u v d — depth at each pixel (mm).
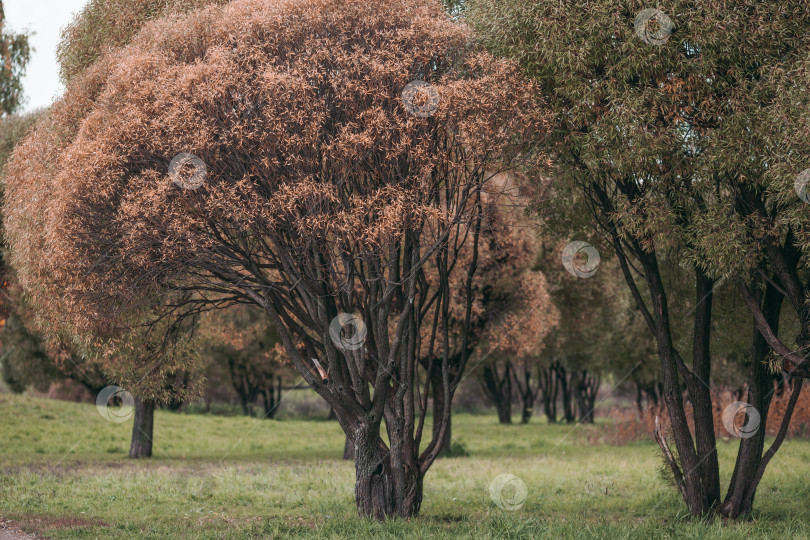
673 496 14836
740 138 10219
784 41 10148
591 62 10586
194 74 9859
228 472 18812
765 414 12609
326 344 11344
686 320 17125
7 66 21281
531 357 31469
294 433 37000
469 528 10914
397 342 11234
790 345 15133
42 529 10719
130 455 24766
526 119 10461
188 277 11758
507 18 10883
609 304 27719
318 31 10391
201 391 13766
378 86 10164
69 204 10227
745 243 10844
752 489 12336
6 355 32469
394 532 10320
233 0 11172
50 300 11430
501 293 23031
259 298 11594
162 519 12164
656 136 10680
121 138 10156
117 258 10609
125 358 13055
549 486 16891
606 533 10281
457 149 11164
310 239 10430
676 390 12898
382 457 12000
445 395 12836
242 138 9734
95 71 11992
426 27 10562
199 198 10242
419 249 11508
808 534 10609
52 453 25891
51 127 12234
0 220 19547
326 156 10133
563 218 14453
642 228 11398
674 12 10023
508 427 44594
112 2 12992
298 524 11602
